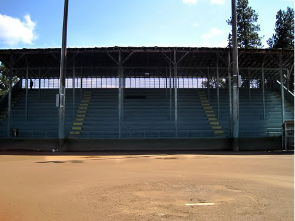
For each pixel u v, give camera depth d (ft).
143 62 95.40
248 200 22.67
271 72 109.91
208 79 103.40
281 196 23.98
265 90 113.50
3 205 21.47
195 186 28.09
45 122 88.07
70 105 99.04
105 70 104.99
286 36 152.25
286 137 76.13
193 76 115.96
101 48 75.56
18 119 90.43
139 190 26.35
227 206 20.89
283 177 33.24
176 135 77.25
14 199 23.18
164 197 23.65
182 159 53.88
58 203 21.94
